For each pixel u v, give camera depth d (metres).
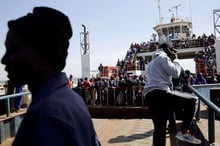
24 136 1.00
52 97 1.05
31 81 1.13
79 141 1.02
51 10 1.11
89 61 20.89
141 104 14.86
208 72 26.48
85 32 22.58
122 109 14.79
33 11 1.11
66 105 1.04
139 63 29.14
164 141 4.14
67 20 1.14
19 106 8.51
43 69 1.11
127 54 36.34
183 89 5.40
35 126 0.97
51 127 0.96
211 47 29.61
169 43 4.23
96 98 16.08
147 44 35.91
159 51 4.29
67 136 0.98
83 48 22.50
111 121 7.87
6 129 7.25
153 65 4.18
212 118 3.50
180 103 4.07
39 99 1.06
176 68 4.01
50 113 0.99
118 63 31.22
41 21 1.06
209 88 8.94
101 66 26.08
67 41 1.15
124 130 6.74
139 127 6.99
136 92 15.05
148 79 4.25
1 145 6.71
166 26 42.09
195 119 5.29
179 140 3.98
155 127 4.17
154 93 4.09
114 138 6.02
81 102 1.14
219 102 8.70
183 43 35.25
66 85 1.15
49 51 1.08
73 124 1.01
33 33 1.05
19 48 1.08
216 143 3.54
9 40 1.09
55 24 1.08
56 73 1.14
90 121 1.16
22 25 1.06
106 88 15.81
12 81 1.14
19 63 1.09
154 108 4.14
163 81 4.07
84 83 16.30
